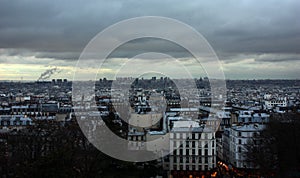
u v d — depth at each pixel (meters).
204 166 172.88
